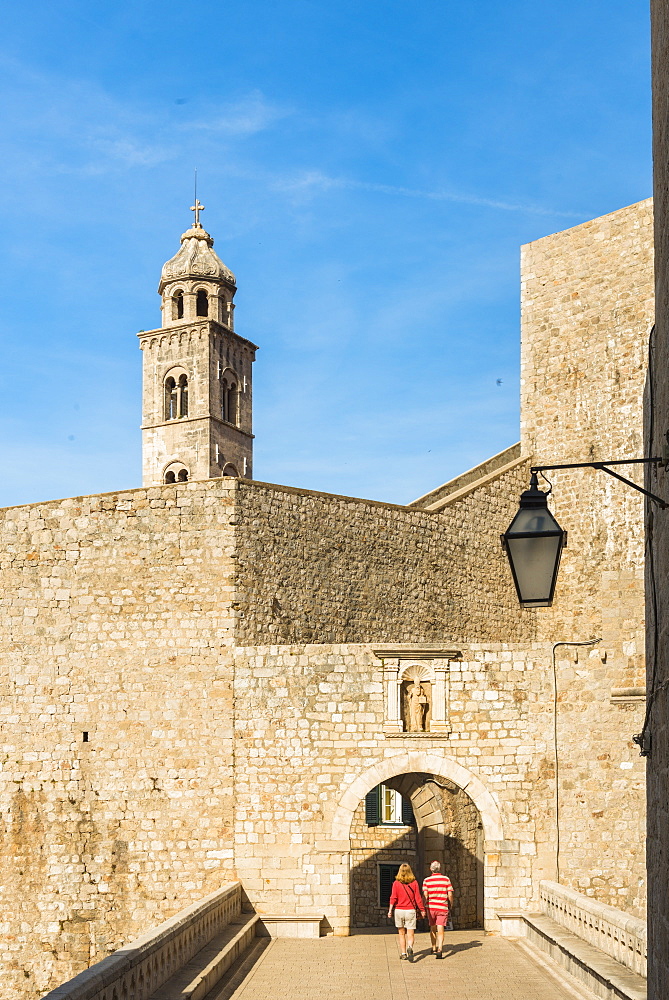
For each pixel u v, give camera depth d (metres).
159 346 68.38
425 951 22.44
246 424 70.81
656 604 12.15
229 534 26.62
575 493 35.38
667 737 10.69
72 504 27.41
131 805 26.02
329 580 28.83
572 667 24.91
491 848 24.52
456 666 25.22
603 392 35.19
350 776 25.19
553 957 20.39
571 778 24.58
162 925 17.22
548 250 36.94
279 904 24.98
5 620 27.19
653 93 11.94
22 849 26.28
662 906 11.04
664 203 10.88
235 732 25.77
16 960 25.94
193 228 71.50
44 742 26.61
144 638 26.56
